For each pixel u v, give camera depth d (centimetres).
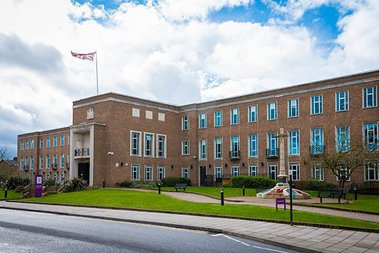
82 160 4500
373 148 3328
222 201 2116
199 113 5031
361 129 3606
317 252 1030
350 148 3231
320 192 2461
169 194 3106
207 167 4844
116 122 4384
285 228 1427
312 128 3953
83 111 4694
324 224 1470
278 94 4269
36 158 6469
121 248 1032
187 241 1170
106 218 1775
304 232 1339
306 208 2103
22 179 4250
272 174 4244
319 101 3938
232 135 4647
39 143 6538
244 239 1241
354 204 2302
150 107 4806
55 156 6116
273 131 4272
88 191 3422
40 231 1336
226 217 1717
